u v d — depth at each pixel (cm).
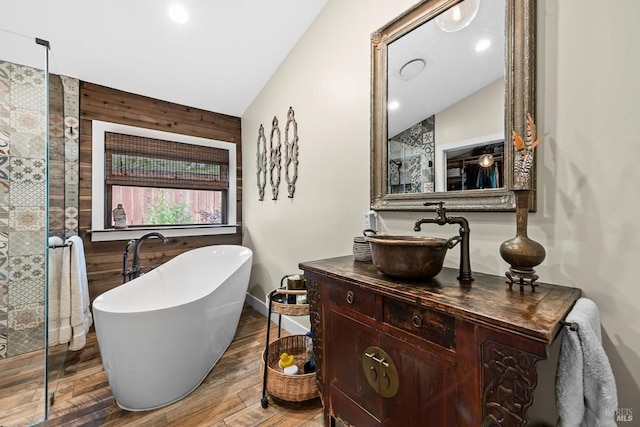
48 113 184
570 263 94
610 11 86
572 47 93
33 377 173
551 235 98
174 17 196
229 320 204
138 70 240
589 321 71
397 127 147
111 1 180
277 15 202
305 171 219
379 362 99
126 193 266
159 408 148
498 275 111
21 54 195
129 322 139
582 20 91
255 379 172
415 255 96
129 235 259
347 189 181
